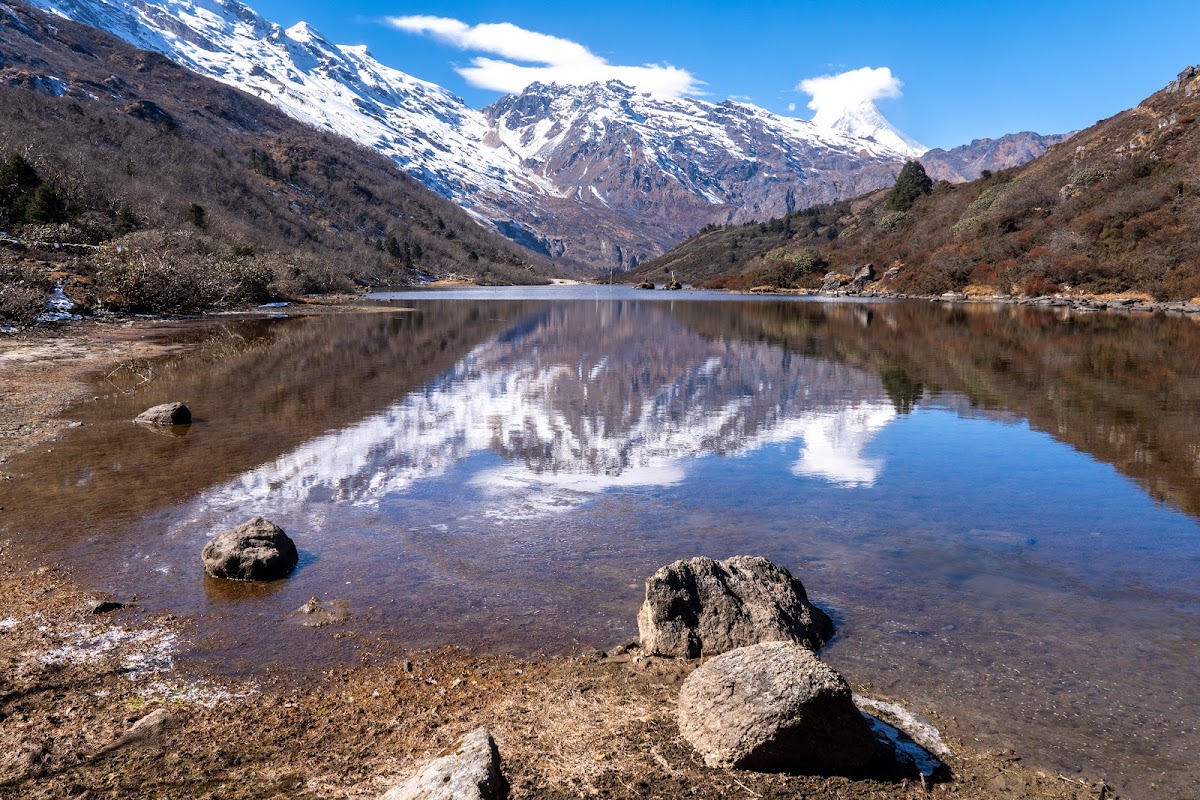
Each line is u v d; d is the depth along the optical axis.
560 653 4.03
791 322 30.84
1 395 11.31
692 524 6.16
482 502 6.70
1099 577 5.10
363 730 3.29
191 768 3.01
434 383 13.35
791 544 5.70
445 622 4.38
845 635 4.24
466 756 2.71
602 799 2.83
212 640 4.13
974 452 8.70
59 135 85.38
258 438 8.89
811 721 3.00
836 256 82.88
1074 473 7.81
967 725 3.39
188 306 29.77
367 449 8.52
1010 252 56.22
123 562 5.21
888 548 5.63
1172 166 53.12
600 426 9.98
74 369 14.11
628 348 20.08
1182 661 3.96
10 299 20.47
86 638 4.14
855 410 11.27
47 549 5.41
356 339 21.55
